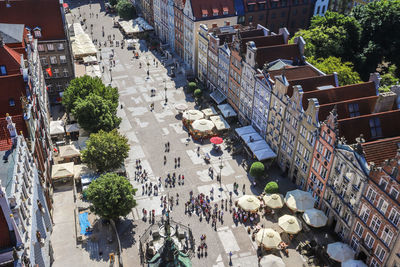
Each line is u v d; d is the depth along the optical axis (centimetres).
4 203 4528
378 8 13038
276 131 9212
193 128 10344
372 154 6494
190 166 9488
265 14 14462
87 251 7162
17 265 4447
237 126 11069
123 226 7775
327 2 15788
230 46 10794
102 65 14625
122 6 19038
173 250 3403
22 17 11369
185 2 13525
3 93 7712
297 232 7206
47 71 11144
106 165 8619
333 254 6694
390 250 5978
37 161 7369
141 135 10638
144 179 9038
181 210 8169
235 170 9344
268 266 6562
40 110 8744
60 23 11631
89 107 9344
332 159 7138
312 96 7962
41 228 6391
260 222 7881
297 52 10131
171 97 12575
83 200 8338
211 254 7169
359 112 7781
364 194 6450
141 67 14588
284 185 8844
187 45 14088
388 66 13400
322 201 7738
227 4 13475
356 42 13000
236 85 10956
